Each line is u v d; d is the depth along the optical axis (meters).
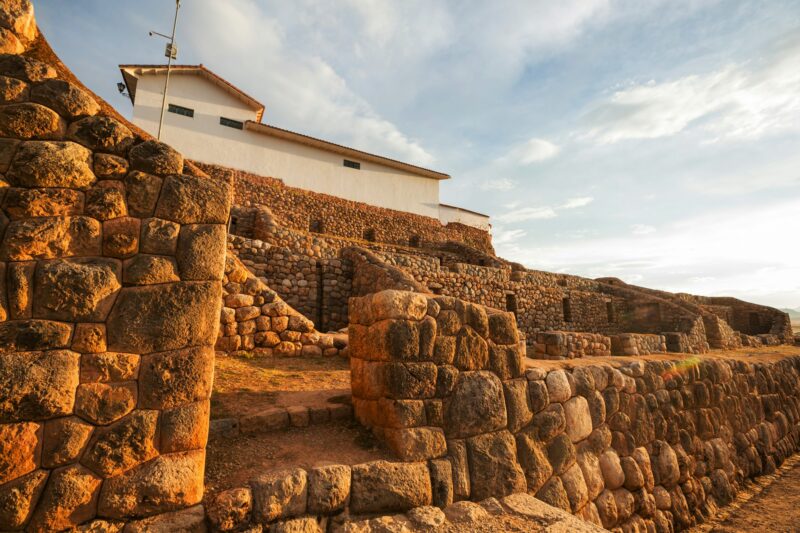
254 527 2.45
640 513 4.83
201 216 2.67
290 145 21.42
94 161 2.46
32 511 1.99
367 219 23.17
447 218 29.56
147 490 2.22
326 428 3.72
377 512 2.90
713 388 6.87
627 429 5.14
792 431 8.74
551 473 4.01
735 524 5.45
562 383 4.51
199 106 19.11
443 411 3.50
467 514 3.07
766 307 26.06
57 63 2.79
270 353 6.74
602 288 23.08
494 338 4.05
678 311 19.53
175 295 2.49
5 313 2.09
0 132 2.28
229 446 3.22
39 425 2.07
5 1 2.52
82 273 2.27
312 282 10.89
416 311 3.57
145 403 2.31
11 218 2.20
